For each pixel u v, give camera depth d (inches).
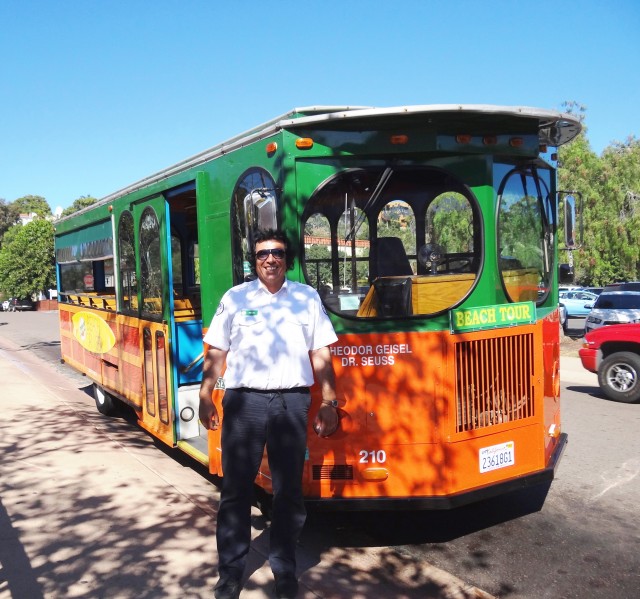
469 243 171.8
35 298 2297.0
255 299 142.4
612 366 392.5
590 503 215.0
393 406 161.2
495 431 170.1
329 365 144.6
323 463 163.0
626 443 289.4
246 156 175.2
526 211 189.8
